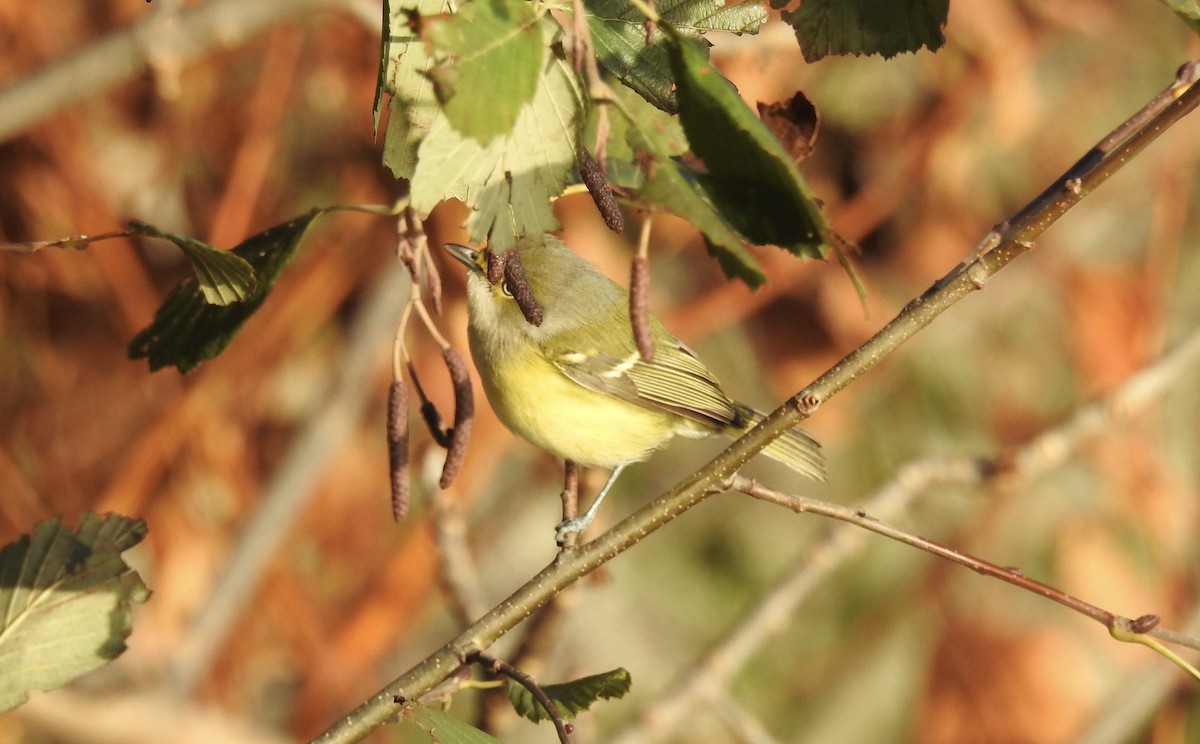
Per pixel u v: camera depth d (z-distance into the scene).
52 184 10.30
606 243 10.97
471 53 3.89
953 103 11.55
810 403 5.38
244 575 10.59
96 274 10.59
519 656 7.65
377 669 11.88
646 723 9.55
